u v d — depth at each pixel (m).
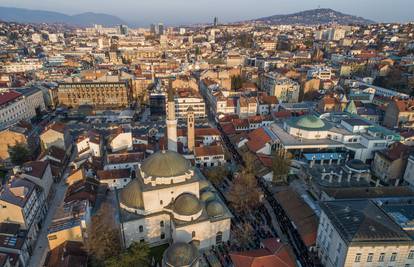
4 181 122.25
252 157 130.50
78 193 103.19
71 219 83.81
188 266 67.38
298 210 93.38
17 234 82.00
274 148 134.88
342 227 69.81
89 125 178.62
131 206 82.56
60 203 108.88
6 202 81.69
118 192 94.75
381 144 127.94
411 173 112.50
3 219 82.94
